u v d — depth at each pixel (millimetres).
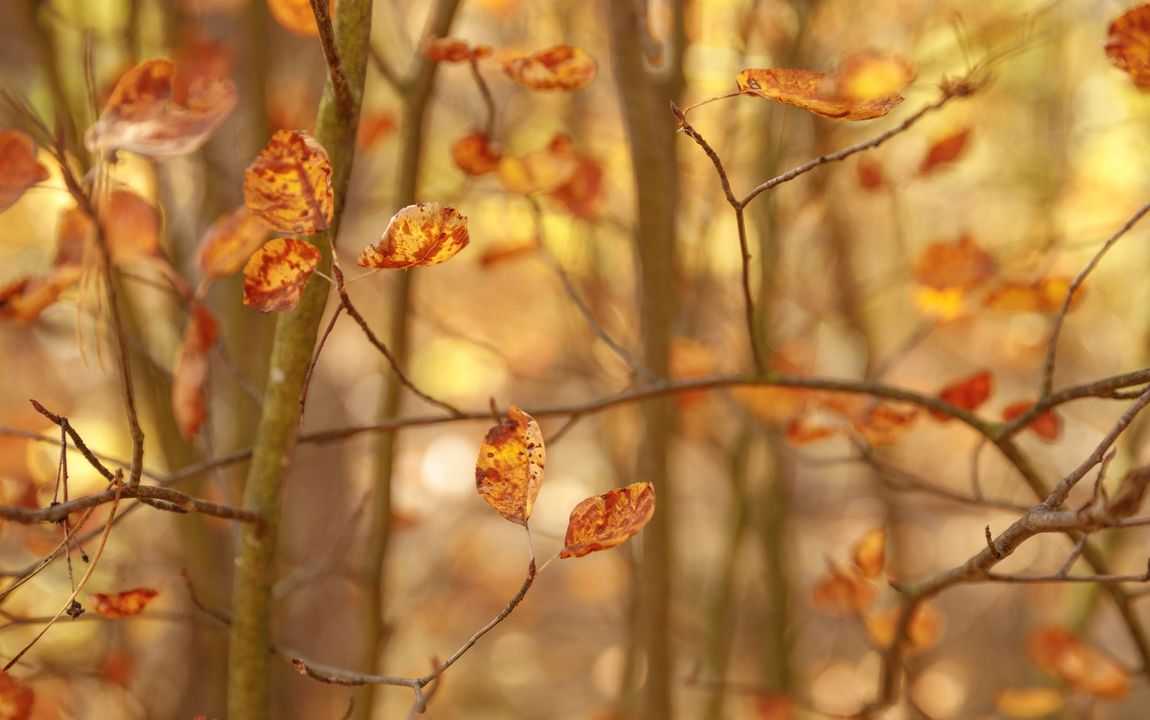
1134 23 1694
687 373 2291
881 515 3754
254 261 1655
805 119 2822
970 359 4207
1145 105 3316
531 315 4160
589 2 3104
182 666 2723
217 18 2904
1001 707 2166
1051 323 2932
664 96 2064
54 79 2160
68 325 2473
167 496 1680
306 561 2330
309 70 3123
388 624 2074
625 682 2953
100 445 4062
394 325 2045
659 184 1956
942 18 2666
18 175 1715
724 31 2709
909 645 2012
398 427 1841
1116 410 4438
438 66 1995
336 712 3488
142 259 1824
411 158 2000
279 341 1743
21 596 2334
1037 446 4586
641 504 1650
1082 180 3510
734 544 3096
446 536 4684
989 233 3768
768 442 2836
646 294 1989
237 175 2609
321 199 1647
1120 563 2977
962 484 5598
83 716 2400
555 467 6371
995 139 3666
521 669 5977
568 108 2979
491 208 2799
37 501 1900
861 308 3074
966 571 1744
